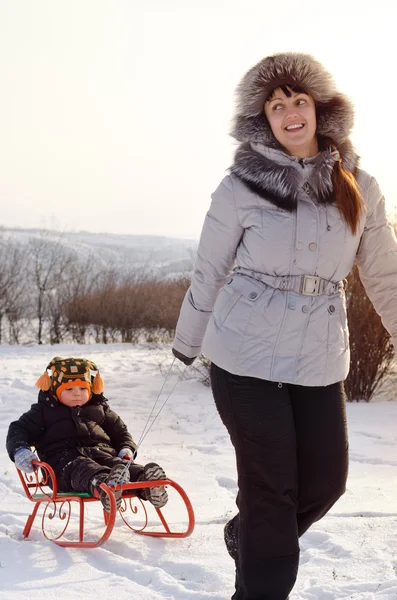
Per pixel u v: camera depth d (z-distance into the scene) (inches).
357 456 275.7
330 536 168.6
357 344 402.9
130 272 1009.5
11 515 192.4
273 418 115.6
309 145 123.6
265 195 116.6
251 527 116.7
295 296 117.5
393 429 324.5
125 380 483.2
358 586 137.6
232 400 118.6
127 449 191.6
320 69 120.5
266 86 120.6
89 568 152.9
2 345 896.3
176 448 294.2
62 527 186.4
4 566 155.4
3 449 285.7
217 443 305.0
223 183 121.3
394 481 236.5
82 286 992.9
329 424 118.6
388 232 124.6
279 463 115.2
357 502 206.4
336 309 120.3
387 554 156.5
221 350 119.3
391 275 125.4
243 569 116.8
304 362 117.0
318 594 136.1
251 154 120.3
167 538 176.6
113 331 953.5
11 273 1013.8
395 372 423.8
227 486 239.8
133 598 136.7
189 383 465.1
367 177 124.0
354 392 405.1
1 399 410.0
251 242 118.6
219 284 125.8
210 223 122.5
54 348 823.7
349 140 125.2
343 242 117.9
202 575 150.8
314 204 116.9
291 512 116.5
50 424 191.3
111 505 162.6
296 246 116.1
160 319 830.5
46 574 150.5
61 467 181.5
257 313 117.6
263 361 116.7
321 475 118.6
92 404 199.6
